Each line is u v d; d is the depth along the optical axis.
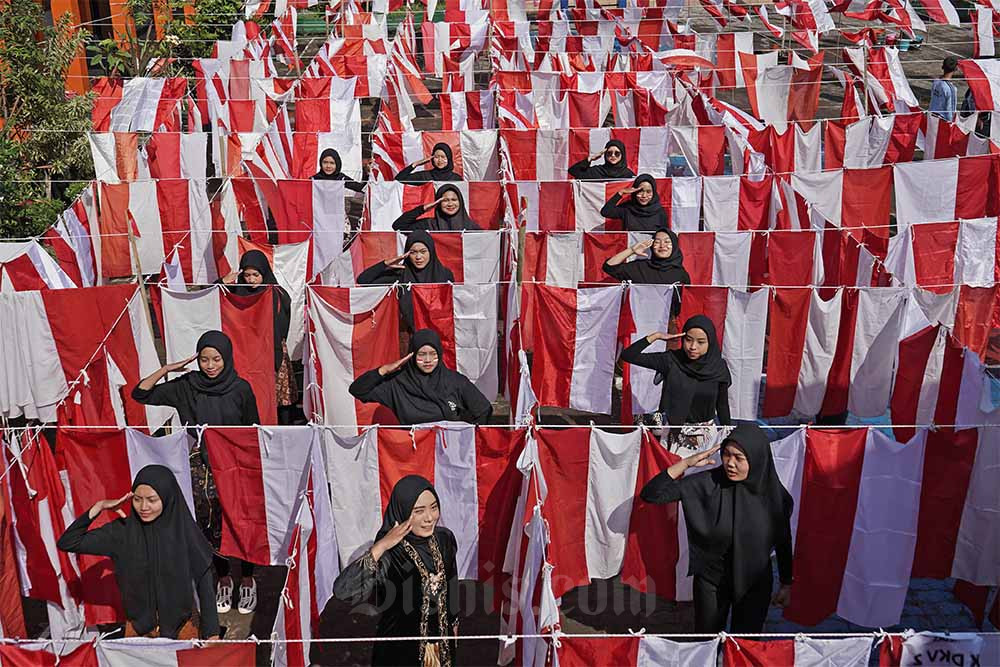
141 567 6.33
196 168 14.03
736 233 10.66
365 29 20.98
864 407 9.68
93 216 11.98
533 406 7.74
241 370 9.73
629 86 17.52
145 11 21.48
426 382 8.08
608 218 12.32
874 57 17.75
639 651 5.26
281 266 10.88
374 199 12.47
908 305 9.20
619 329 9.70
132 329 9.45
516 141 14.48
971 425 7.23
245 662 5.27
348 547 7.67
